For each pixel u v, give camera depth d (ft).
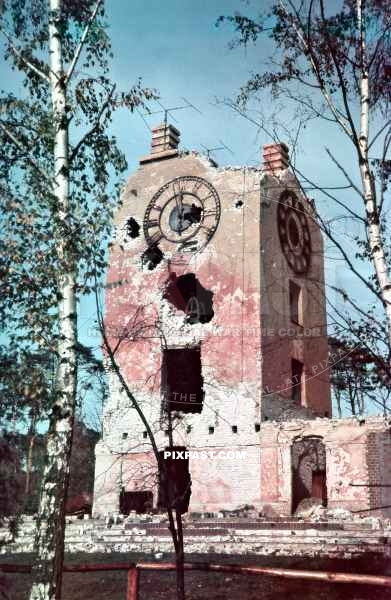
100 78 42.09
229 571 23.06
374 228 28.86
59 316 36.29
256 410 95.14
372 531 66.85
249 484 92.27
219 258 104.53
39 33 43.57
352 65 31.37
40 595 31.45
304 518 78.33
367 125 30.30
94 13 43.70
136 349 105.09
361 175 29.40
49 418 34.42
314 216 28.60
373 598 43.01
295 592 46.85
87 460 118.93
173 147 118.21
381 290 28.17
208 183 108.99
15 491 34.14
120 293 110.11
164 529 77.36
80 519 90.68
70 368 35.42
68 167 40.06
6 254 35.83
